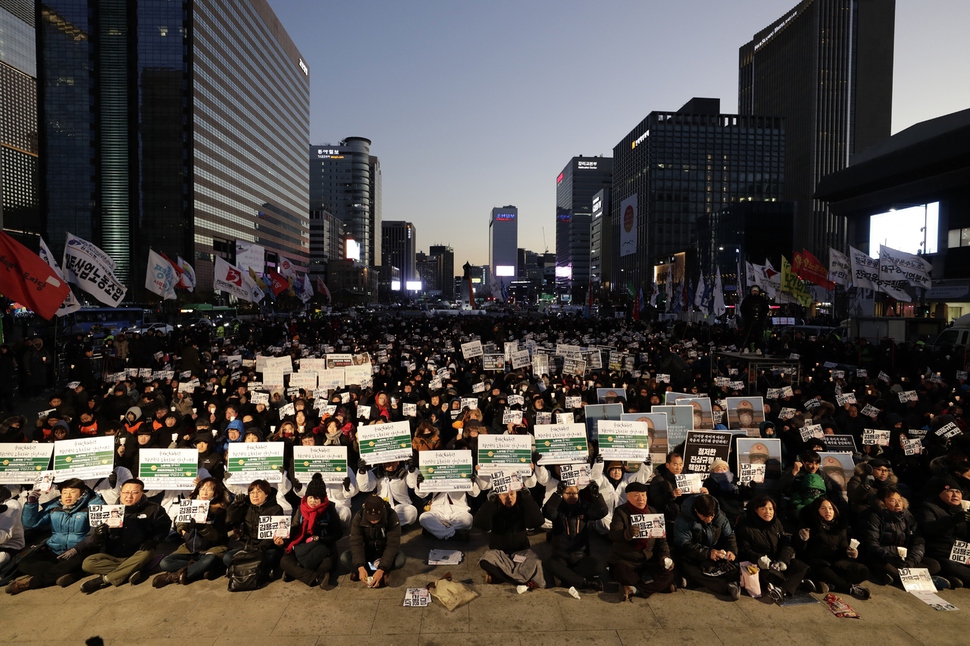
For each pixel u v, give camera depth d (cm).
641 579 703
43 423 1036
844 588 690
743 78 19338
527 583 697
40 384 1917
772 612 649
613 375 1725
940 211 4959
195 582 715
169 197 10688
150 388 1359
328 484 856
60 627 615
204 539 736
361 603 665
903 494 927
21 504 794
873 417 1210
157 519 771
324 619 632
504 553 725
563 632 609
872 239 5812
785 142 16388
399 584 711
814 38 15250
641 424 870
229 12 12212
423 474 833
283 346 2516
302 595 683
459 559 776
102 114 10594
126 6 10450
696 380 1641
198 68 10869
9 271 1390
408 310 12250
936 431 1020
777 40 16975
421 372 1642
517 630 612
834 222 15225
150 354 2486
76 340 2409
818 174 15250
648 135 14788
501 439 836
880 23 15200
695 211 14588
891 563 707
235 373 1659
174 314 5675
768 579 684
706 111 15138
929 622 629
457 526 852
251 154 13650
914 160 4891
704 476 866
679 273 12444
